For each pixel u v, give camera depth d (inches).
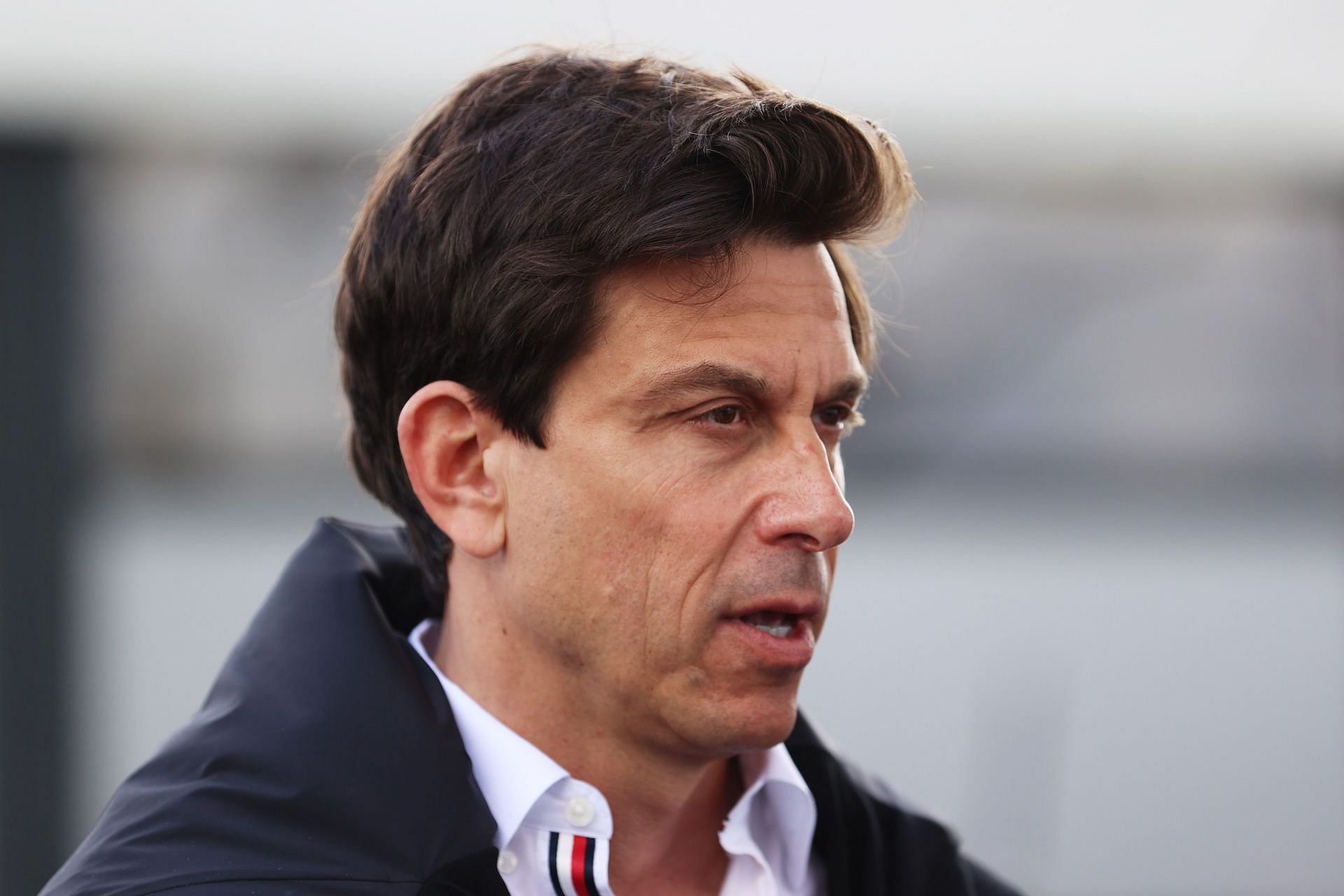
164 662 517.0
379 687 176.4
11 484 506.3
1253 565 558.3
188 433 521.3
